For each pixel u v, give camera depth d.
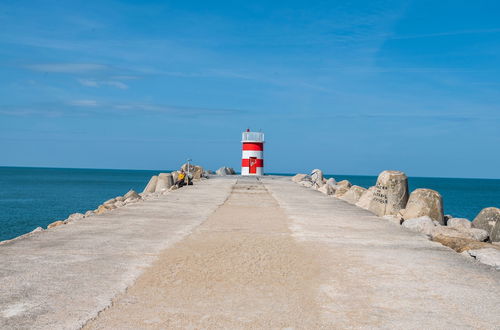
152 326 4.95
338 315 5.38
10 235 26.88
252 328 4.95
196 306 5.60
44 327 4.84
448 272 7.36
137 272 7.02
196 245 9.19
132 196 26.92
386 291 6.32
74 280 6.53
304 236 10.56
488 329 5.01
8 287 6.14
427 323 5.16
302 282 6.68
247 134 46.81
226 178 39.25
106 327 4.89
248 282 6.62
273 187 28.19
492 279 6.96
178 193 22.45
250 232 10.98
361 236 10.73
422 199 15.22
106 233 10.48
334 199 20.88
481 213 15.84
